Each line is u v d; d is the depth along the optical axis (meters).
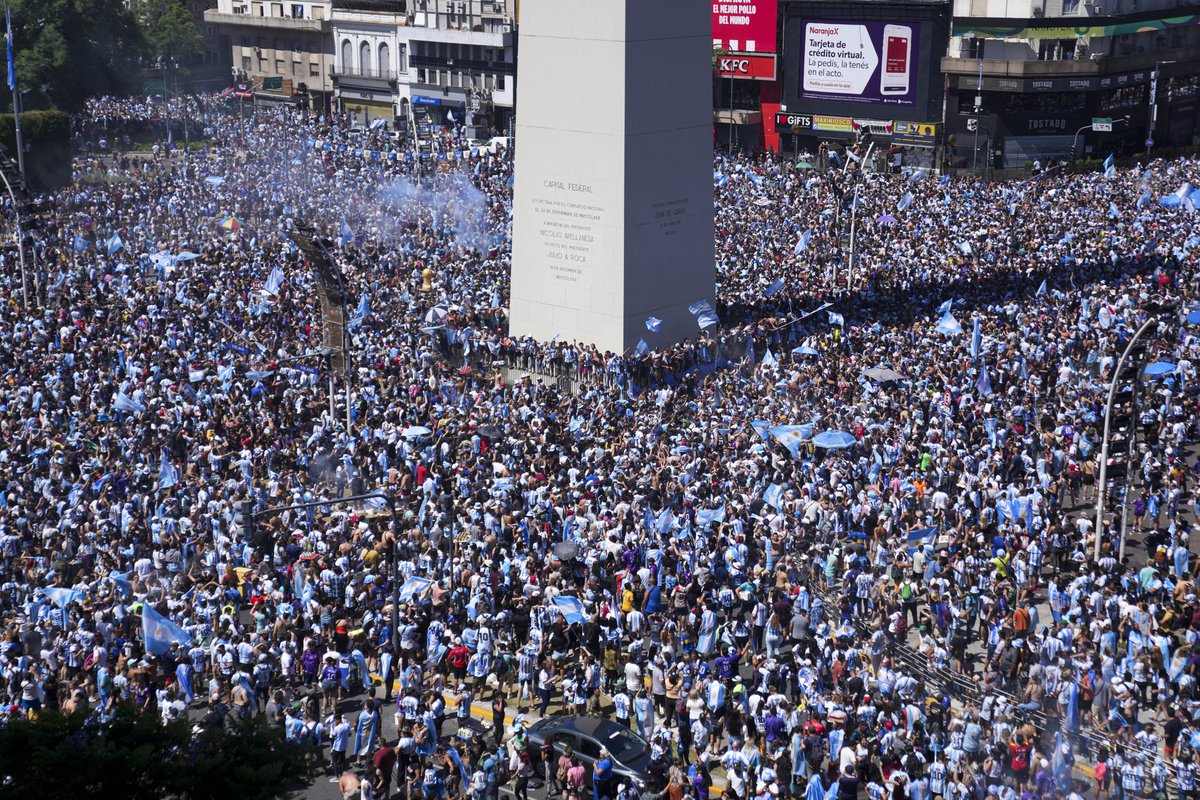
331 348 56.59
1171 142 138.50
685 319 73.75
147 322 67.75
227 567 42.09
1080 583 41.16
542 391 61.28
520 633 40.12
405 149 124.19
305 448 52.66
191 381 59.84
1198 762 32.97
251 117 150.00
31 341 64.62
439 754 34.25
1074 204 96.88
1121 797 32.25
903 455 52.59
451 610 40.84
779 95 136.88
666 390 61.22
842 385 60.00
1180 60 134.38
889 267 80.81
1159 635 38.66
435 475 49.84
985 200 98.12
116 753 22.97
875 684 37.06
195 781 23.34
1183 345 66.56
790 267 81.44
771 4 133.00
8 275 79.94
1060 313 71.06
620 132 68.38
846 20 130.00
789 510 46.50
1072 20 123.88
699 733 35.62
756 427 52.16
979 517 48.25
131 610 39.84
